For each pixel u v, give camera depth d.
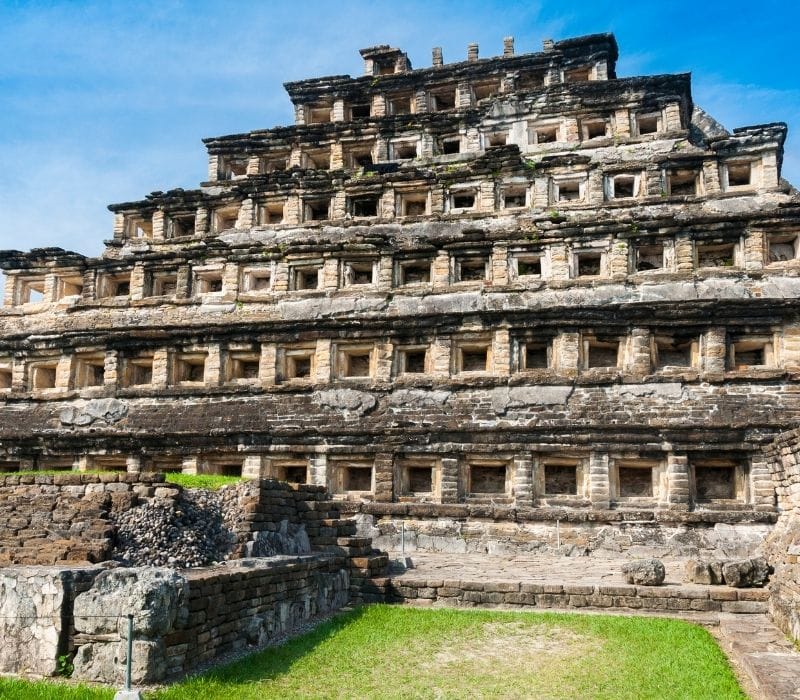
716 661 13.22
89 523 15.53
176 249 37.06
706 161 31.64
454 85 38.25
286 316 33.47
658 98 33.69
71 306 36.78
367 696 11.34
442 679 12.27
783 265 29.23
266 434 31.59
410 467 31.03
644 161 32.34
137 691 9.78
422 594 19.12
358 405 31.25
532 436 29.09
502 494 29.67
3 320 37.62
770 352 28.92
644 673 12.52
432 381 30.94
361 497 30.61
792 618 14.51
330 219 35.72
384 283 33.06
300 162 38.25
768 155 31.05
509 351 30.61
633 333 29.58
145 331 34.53
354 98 39.62
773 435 27.00
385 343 32.09
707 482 28.59
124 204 38.62
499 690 11.73
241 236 36.31
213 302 34.84
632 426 28.09
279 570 15.32
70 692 10.22
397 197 35.34
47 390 35.88
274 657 12.98
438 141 36.97
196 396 33.53
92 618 11.20
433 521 28.91
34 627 11.34
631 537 27.02
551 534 27.69
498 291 31.44
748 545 26.09
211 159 39.28
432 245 32.75
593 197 32.56
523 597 18.53
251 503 17.80
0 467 34.94
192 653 11.92
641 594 17.98
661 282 29.95
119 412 34.00
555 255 31.47
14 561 14.38
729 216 29.83
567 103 34.78
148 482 17.08
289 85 39.94
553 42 37.31
